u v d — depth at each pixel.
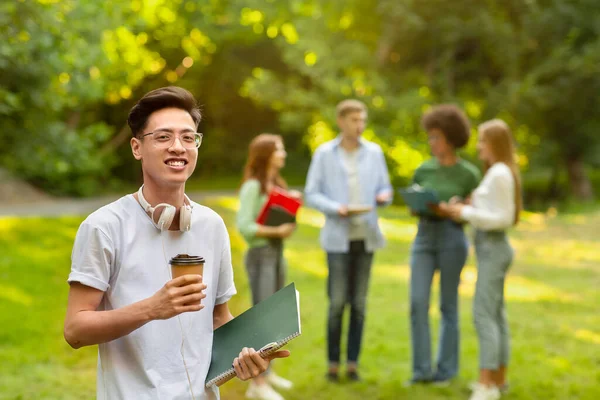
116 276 2.02
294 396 5.21
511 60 20.58
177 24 27.83
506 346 5.13
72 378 5.86
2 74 8.62
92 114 27.47
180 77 30.44
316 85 22.23
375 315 8.02
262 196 5.15
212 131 32.56
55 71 9.06
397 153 20.42
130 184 28.53
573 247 13.15
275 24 27.36
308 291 9.51
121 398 1.98
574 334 7.18
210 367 2.13
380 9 20.05
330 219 5.40
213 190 24.55
